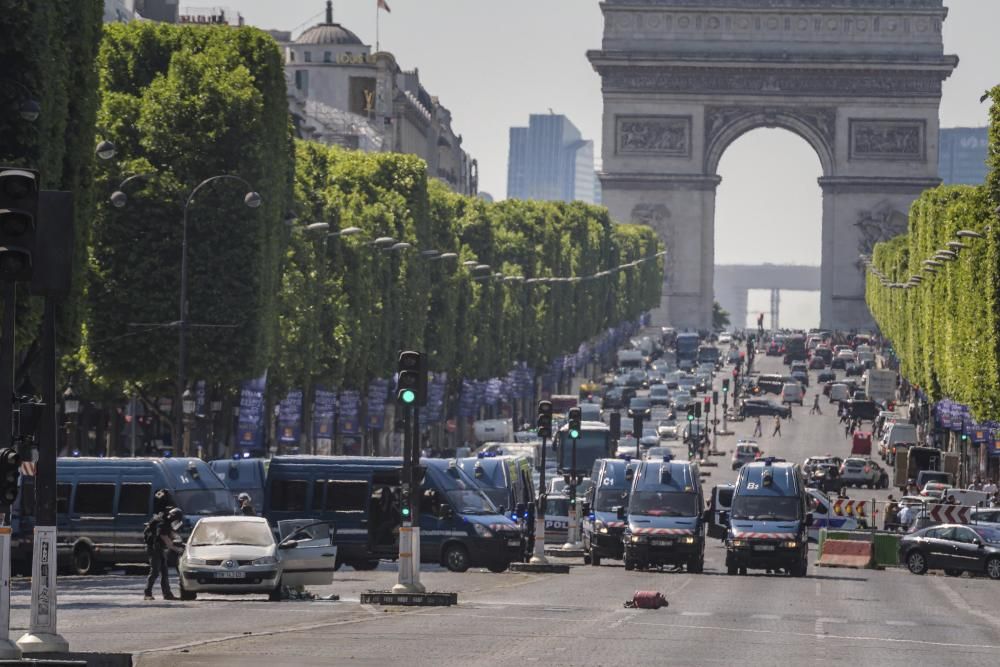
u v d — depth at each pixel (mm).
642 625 116250
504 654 93500
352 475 191875
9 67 157000
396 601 131750
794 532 199625
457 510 189125
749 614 131750
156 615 117188
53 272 83562
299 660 88000
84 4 178125
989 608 151125
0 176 77688
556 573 188250
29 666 76688
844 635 114125
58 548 176875
